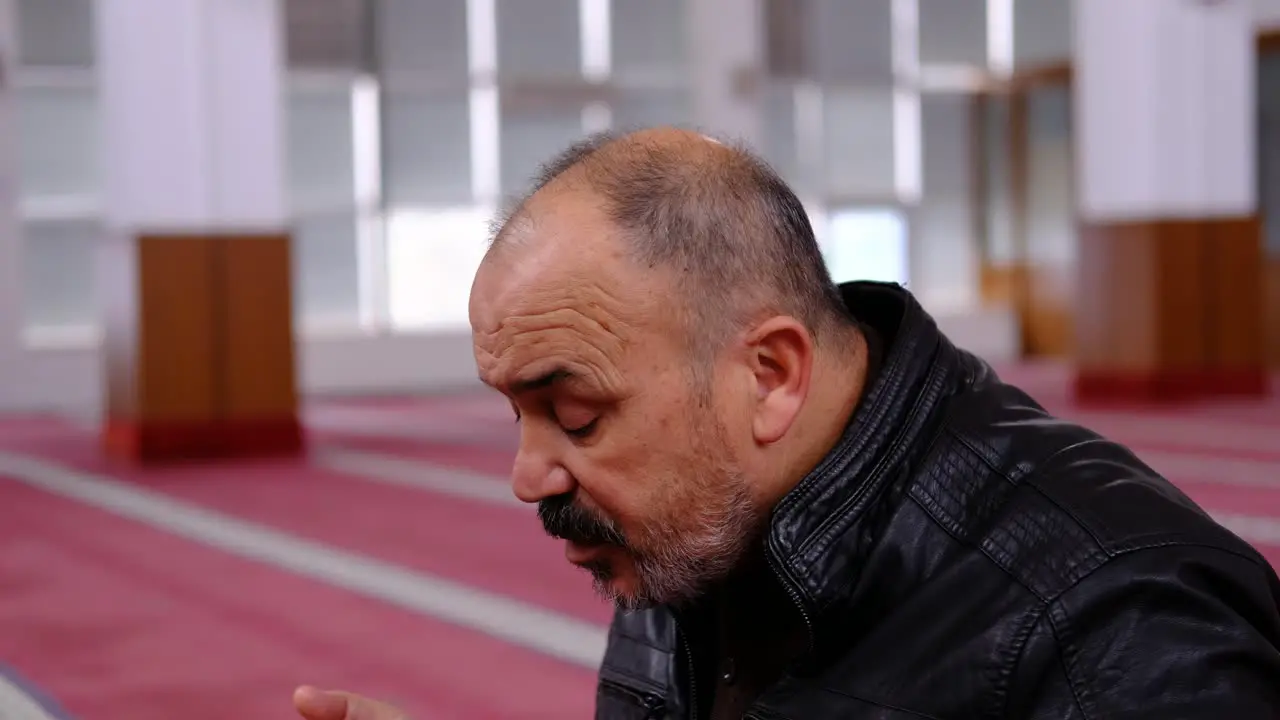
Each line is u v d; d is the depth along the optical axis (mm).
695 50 14320
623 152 1098
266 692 3762
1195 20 10727
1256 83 14320
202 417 9078
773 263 1099
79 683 3863
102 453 9656
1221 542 1039
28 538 6297
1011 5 16531
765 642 1222
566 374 1050
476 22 14844
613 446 1070
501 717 3486
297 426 9297
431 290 14883
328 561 5594
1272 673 989
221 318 9117
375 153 14617
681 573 1114
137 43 9000
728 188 1093
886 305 1256
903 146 16438
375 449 9594
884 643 1082
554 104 15094
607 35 15234
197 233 9070
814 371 1141
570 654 4094
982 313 16594
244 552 5840
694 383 1074
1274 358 14445
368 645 4250
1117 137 10852
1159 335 10703
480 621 4512
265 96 9211
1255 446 8172
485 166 14945
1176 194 10797
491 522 6445
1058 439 1127
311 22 14359
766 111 15875
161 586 5199
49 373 13430
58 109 13562
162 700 3693
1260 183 14383
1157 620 998
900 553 1101
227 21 9086
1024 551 1057
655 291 1055
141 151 9016
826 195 16219
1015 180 16625
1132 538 1030
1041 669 1015
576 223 1060
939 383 1161
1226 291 10812
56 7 13477
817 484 1104
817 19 16078
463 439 10188
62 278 13648
